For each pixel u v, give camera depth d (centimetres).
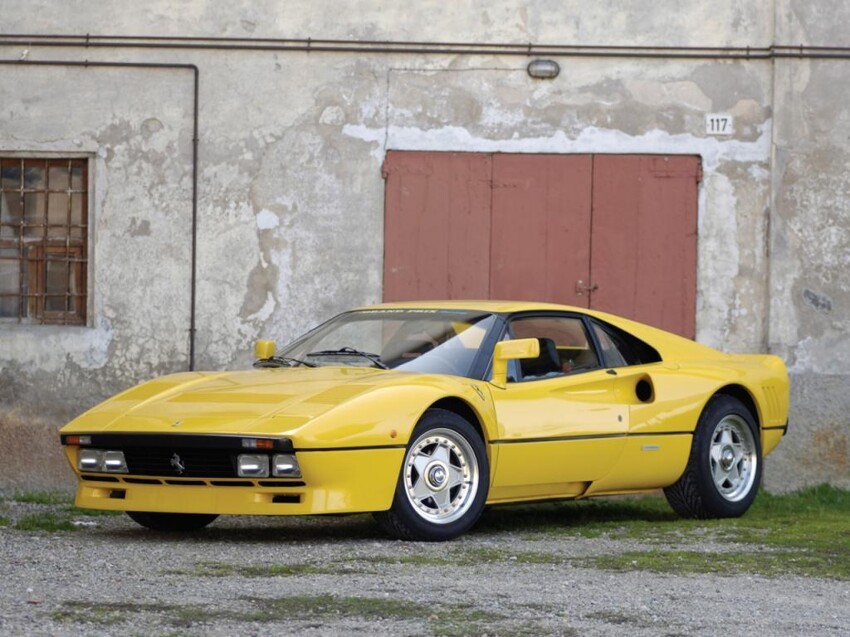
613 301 1297
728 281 1298
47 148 1296
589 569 714
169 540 823
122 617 545
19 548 764
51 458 1278
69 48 1296
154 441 779
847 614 597
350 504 771
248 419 772
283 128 1296
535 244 1297
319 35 1298
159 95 1298
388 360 882
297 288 1292
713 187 1301
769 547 827
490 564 723
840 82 1290
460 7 1298
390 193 1295
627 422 926
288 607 573
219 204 1293
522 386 876
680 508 991
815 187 1288
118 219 1293
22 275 1309
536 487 888
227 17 1298
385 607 578
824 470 1280
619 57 1301
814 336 1285
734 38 1303
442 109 1296
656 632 541
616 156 1301
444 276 1294
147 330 1289
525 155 1298
